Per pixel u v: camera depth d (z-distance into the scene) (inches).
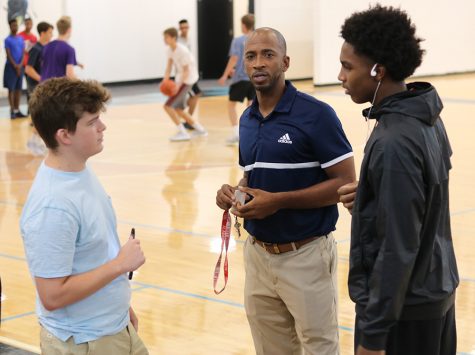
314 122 125.3
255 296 134.7
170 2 874.8
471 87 776.9
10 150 462.9
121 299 105.9
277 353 137.0
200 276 227.0
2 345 169.2
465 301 200.5
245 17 464.1
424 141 92.3
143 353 111.0
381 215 90.8
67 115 97.3
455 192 337.4
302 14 887.7
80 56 799.1
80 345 102.7
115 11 826.2
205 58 954.1
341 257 242.4
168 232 277.0
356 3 823.7
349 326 185.9
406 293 95.3
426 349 97.9
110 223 106.2
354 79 98.0
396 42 94.9
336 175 126.4
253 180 130.7
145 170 395.2
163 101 709.9
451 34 910.4
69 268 98.4
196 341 179.3
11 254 254.5
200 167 402.6
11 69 603.2
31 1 749.3
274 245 128.6
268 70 126.6
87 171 103.0
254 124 130.6
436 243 97.1
